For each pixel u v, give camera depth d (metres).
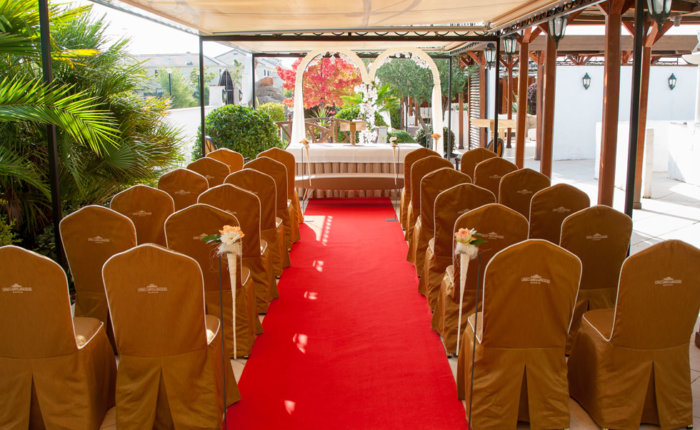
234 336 3.94
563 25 7.05
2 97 4.30
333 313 5.02
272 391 3.70
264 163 6.38
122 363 3.13
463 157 7.50
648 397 3.24
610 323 3.35
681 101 17.27
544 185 5.37
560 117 15.84
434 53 13.56
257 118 10.75
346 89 16.27
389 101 11.16
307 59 11.14
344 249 7.03
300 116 11.23
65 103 4.49
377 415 3.42
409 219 6.50
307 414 3.43
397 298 5.37
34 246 5.79
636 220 8.56
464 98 19.64
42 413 3.12
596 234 3.94
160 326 3.04
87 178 5.96
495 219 3.87
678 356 3.22
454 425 3.32
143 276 2.97
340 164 9.89
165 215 4.69
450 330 4.17
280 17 7.58
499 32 9.30
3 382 3.09
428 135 14.14
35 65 5.80
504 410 3.16
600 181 7.02
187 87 20.09
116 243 3.95
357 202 10.05
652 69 17.14
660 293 3.08
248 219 4.73
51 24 5.70
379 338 4.50
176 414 3.11
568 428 3.21
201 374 3.16
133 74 6.64
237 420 3.37
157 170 7.00
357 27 8.97
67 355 3.10
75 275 4.09
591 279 4.07
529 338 3.14
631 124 5.43
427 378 3.86
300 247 7.14
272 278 5.30
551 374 3.18
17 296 2.97
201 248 4.04
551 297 3.07
